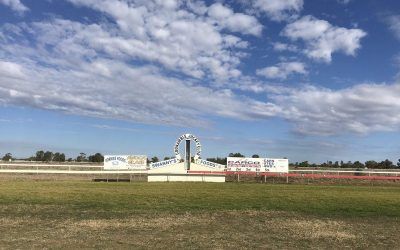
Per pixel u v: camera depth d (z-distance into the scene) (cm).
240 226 1730
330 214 2145
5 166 5931
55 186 3672
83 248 1280
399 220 1984
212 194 3089
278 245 1381
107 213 2052
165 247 1316
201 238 1462
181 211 2142
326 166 9688
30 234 1485
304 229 1677
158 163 5419
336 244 1416
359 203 2620
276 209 2288
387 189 4028
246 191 3444
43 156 10188
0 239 1391
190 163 5459
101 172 5250
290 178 5491
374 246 1396
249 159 5506
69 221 1786
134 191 3250
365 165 9356
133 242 1377
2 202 2406
